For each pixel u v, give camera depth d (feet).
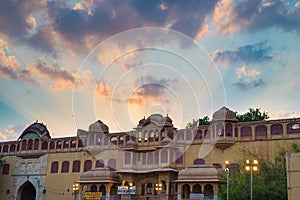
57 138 169.99
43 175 167.73
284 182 104.53
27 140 176.55
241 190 103.76
